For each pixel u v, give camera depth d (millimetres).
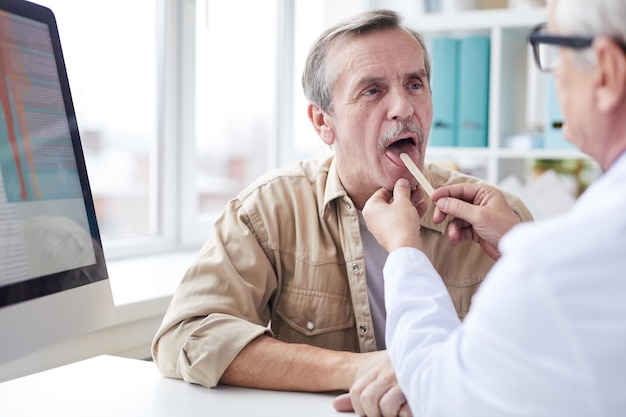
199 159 2539
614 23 710
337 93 1347
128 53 2219
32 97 983
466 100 2508
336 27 1358
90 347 1604
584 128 768
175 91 2354
